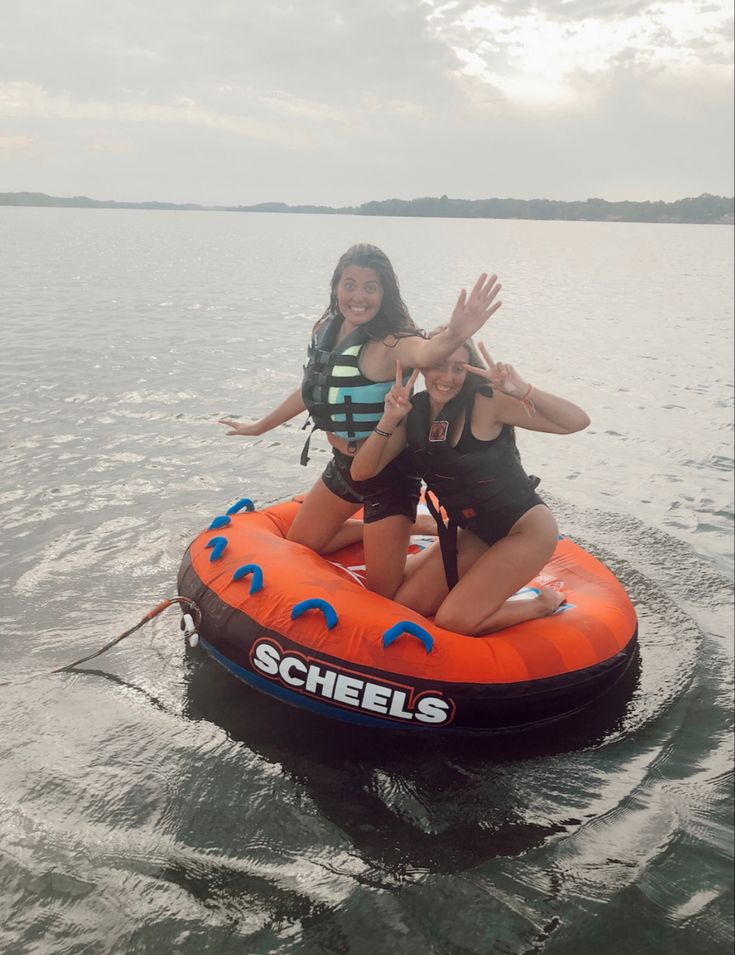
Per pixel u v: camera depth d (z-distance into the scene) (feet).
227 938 7.57
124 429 22.91
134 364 30.83
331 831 9.09
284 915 7.88
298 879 8.36
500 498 11.49
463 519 11.82
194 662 12.25
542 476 22.58
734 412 31.30
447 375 10.77
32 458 19.90
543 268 120.78
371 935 7.72
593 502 20.67
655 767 10.65
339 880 8.38
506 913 8.11
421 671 10.85
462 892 8.34
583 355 43.19
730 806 9.98
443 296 68.80
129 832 8.82
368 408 11.57
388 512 12.31
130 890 8.04
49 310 41.93
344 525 14.21
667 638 13.82
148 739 10.41
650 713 11.80
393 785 9.96
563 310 65.36
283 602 11.52
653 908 8.31
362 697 10.84
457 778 10.20
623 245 235.40
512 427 11.53
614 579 13.91
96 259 73.36
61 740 10.23
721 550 18.03
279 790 9.70
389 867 8.62
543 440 26.17
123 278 61.36
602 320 59.21
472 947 7.68
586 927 8.01
